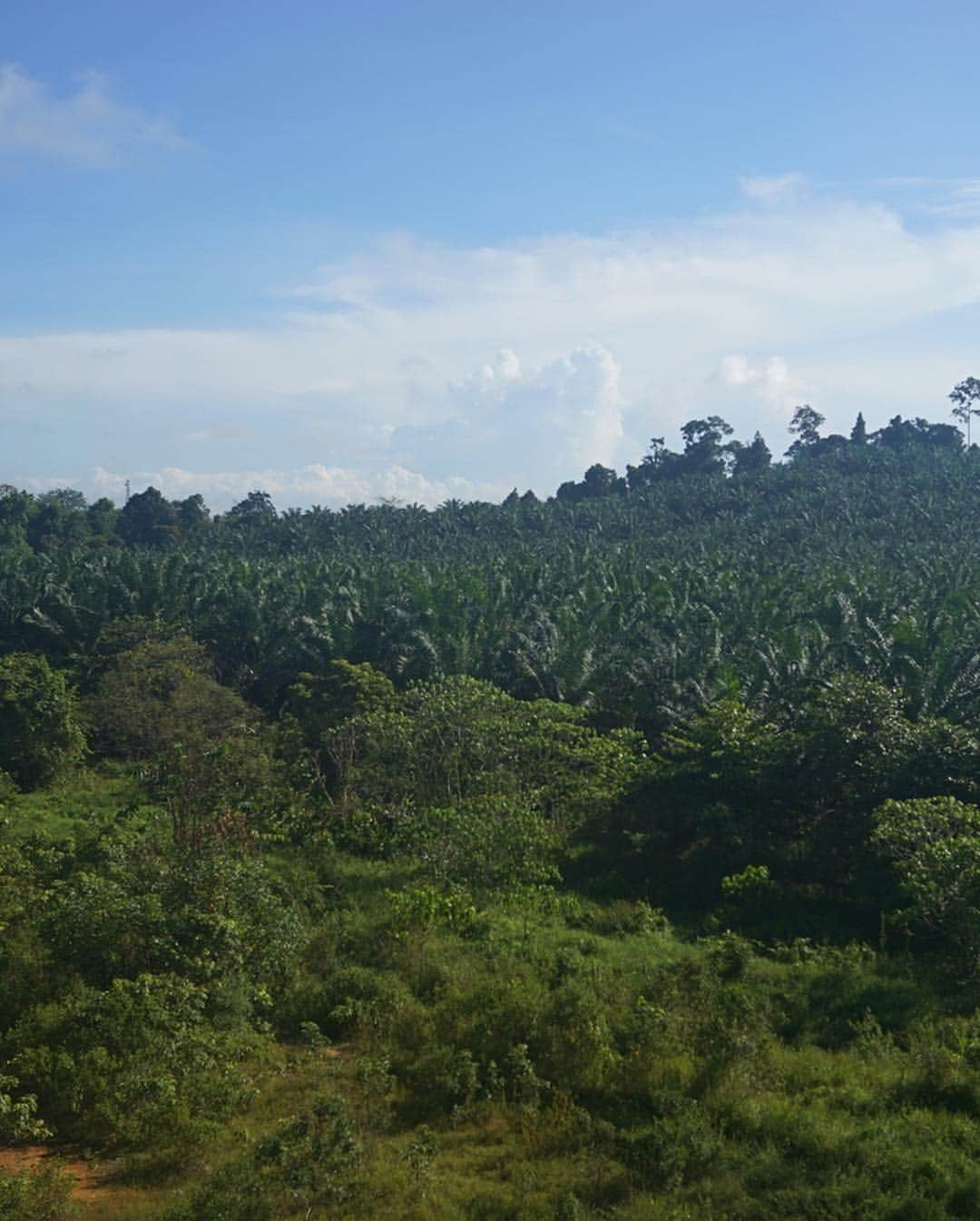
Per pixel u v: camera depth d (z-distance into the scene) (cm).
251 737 2683
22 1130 1088
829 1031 1320
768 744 2158
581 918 1775
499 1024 1278
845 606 3108
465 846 1902
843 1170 993
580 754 2395
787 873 1973
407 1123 1142
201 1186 969
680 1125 1065
